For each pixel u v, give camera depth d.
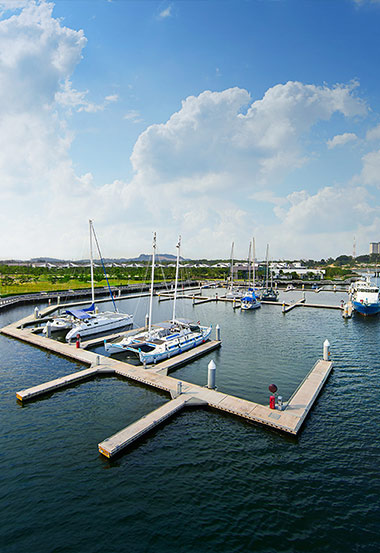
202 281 140.50
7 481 14.62
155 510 13.09
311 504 13.54
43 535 11.86
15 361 31.38
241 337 42.91
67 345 35.47
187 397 22.78
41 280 111.06
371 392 24.88
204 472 15.51
